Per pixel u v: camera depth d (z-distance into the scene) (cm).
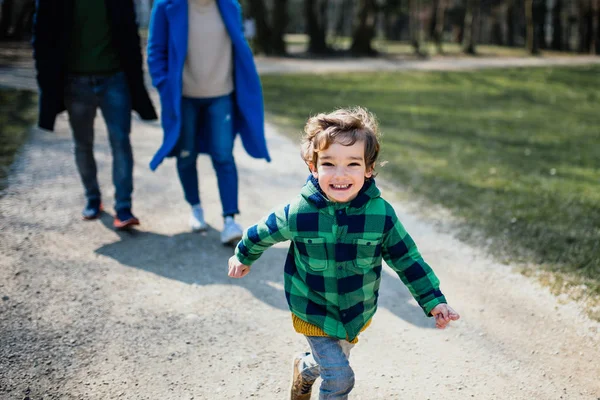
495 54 3206
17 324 302
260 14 2684
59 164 609
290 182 592
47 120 418
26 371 263
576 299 339
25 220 449
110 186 544
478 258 403
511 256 402
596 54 3316
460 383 265
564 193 553
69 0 396
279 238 210
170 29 393
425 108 1180
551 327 312
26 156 634
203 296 343
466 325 316
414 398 254
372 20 2936
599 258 391
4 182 539
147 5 3231
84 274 365
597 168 668
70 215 465
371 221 202
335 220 202
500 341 300
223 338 298
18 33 2169
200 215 443
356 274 207
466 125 977
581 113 1181
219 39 403
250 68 411
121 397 248
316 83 1619
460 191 557
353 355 288
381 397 254
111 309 323
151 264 383
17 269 365
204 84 403
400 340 302
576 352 289
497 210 498
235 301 338
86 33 405
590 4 3325
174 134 400
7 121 812
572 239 428
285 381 264
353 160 194
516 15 4488
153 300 336
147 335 298
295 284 214
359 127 198
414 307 339
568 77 1978
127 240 421
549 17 4266
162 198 521
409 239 212
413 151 739
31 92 1070
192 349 287
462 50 3269
